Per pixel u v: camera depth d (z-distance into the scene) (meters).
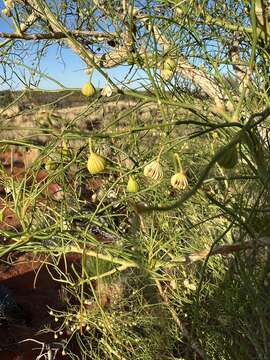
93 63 0.23
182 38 0.27
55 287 0.86
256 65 0.28
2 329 0.74
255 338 0.28
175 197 0.42
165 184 0.39
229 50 0.33
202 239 0.43
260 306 0.25
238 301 0.30
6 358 0.69
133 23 0.28
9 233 0.32
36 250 0.34
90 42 0.32
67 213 0.36
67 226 0.34
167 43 0.30
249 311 0.32
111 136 0.23
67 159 0.33
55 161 0.32
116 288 0.50
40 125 0.33
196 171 0.42
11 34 0.29
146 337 0.50
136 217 0.27
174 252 0.44
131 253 0.34
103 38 0.32
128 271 0.53
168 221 0.43
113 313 0.47
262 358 0.27
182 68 0.32
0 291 0.79
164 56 0.27
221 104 0.30
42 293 0.85
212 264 0.42
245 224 0.21
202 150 0.43
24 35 0.29
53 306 0.80
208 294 0.43
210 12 0.31
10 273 0.93
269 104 0.25
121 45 0.30
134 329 0.53
